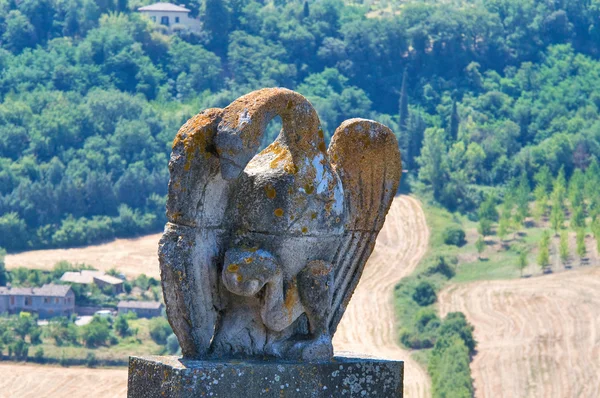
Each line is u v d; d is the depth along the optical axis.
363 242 15.94
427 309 146.00
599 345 134.00
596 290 151.38
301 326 15.41
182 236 14.55
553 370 128.25
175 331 14.80
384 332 139.62
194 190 14.49
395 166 15.96
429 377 126.31
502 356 131.38
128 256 168.62
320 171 15.09
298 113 14.93
